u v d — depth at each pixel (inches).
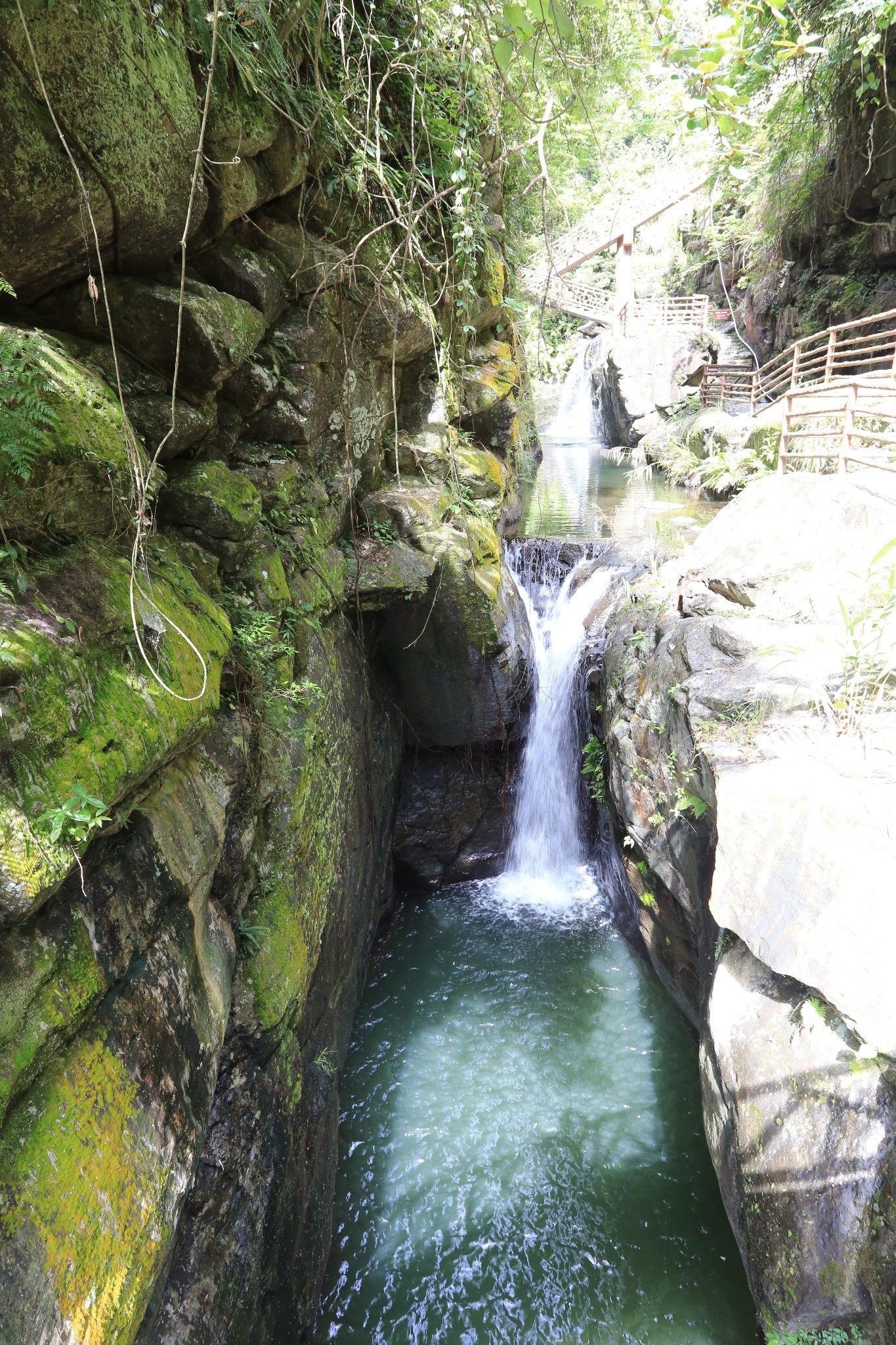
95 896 84.0
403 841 280.8
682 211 789.2
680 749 181.5
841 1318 105.4
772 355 599.8
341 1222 169.2
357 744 211.2
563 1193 175.6
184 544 132.1
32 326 109.2
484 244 256.1
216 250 142.8
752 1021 135.7
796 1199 115.2
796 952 122.0
